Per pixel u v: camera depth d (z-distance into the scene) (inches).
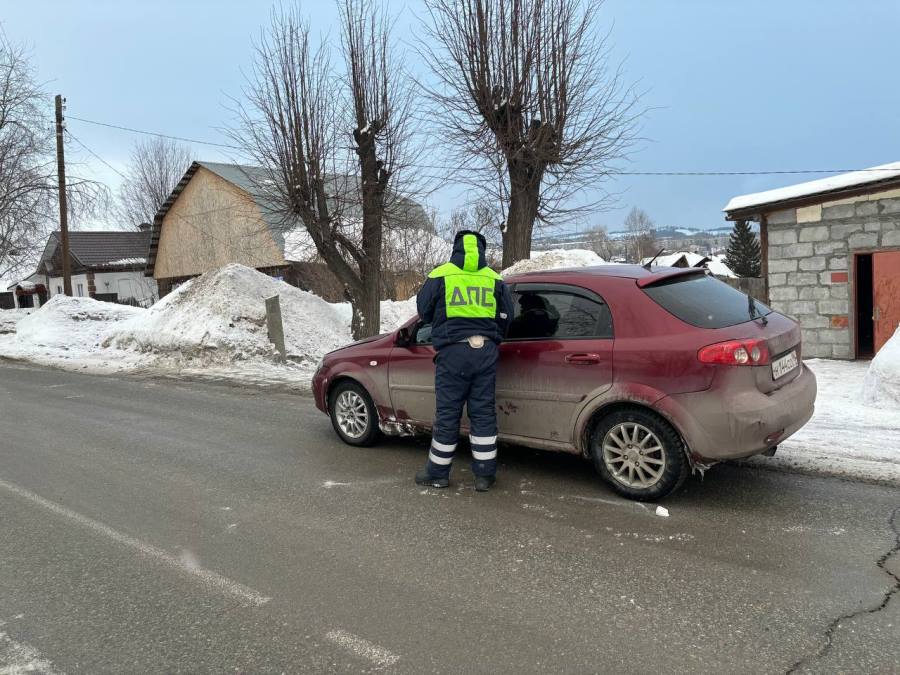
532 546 148.3
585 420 174.9
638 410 166.6
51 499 192.1
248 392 370.6
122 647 113.4
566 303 181.5
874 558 135.5
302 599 127.8
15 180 793.6
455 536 155.6
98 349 580.1
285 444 248.5
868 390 267.6
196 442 256.7
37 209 823.7
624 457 171.0
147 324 543.8
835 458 194.4
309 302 565.0
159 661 109.0
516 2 473.1
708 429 155.6
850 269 400.8
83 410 330.3
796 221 417.1
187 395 367.9
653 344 162.7
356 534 159.2
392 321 689.6
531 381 183.5
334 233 511.8
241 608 125.2
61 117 826.8
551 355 178.9
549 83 482.9
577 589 127.7
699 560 137.7
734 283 436.5
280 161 495.5
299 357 484.1
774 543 144.3
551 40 477.7
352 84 496.7
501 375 189.6
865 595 120.9
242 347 479.5
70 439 267.6
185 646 113.1
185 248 1429.6
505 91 486.9
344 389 237.8
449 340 181.0
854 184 386.9
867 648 104.6
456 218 1189.1
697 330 159.9
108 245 1798.7
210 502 185.6
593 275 180.4
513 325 190.5
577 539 150.9
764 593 123.0
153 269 1549.0
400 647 110.3
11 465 230.5
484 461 183.5
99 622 122.0
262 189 530.9
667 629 112.5
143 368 481.7
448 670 103.4
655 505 167.9
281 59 484.4
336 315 581.9
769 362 159.2
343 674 103.4
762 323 168.7
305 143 493.7
